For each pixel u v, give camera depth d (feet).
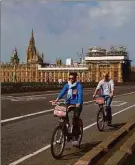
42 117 49.85
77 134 27.14
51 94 123.54
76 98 27.04
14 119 46.42
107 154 20.02
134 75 509.35
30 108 63.98
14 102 79.71
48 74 509.35
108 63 461.78
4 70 546.26
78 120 27.17
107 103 41.01
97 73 468.34
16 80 536.01
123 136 27.27
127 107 70.69
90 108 66.85
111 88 41.11
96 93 41.06
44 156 25.11
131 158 20.45
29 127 39.40
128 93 145.69
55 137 24.35
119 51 461.78
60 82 199.41
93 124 43.21
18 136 33.22
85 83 238.68
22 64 535.19
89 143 30.30
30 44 565.53
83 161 17.29
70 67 491.31
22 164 22.68
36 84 160.86
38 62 524.93
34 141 30.76
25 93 130.00
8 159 23.86
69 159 24.39
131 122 35.37
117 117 51.57
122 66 458.09
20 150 26.86
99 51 474.49
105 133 36.47
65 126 25.40
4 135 33.55
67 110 25.90
